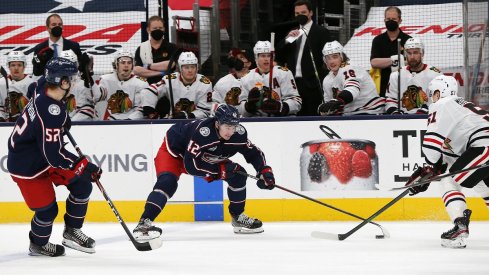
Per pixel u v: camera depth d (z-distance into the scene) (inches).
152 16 653.3
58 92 406.0
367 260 416.2
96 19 754.8
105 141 578.9
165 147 493.0
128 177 578.6
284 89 604.4
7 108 634.8
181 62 601.6
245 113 600.1
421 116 556.1
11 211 588.1
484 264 400.5
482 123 443.2
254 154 491.5
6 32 767.7
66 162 409.7
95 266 410.6
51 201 429.7
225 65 728.3
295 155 567.8
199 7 720.3
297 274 380.8
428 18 681.0
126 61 616.4
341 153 564.1
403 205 562.6
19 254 454.9
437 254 431.5
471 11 582.9
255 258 427.8
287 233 517.3
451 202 454.9
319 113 585.6
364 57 703.1
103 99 622.8
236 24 727.7
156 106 611.2
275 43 661.3
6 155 584.7
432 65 676.7
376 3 716.0
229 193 518.9
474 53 585.9
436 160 446.6
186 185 579.8
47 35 765.3
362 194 564.4
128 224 572.7
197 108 610.2
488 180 442.0
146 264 414.3
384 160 561.3
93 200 581.9
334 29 716.0
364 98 598.2
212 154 478.3
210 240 495.2
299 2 623.8
